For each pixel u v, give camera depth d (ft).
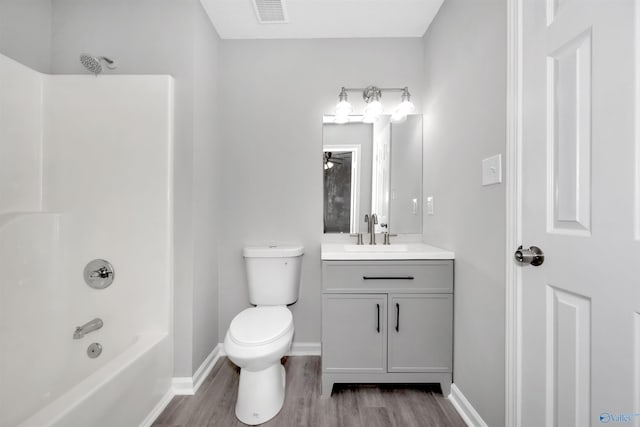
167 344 5.27
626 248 2.26
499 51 3.81
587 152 2.59
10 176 4.93
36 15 5.49
